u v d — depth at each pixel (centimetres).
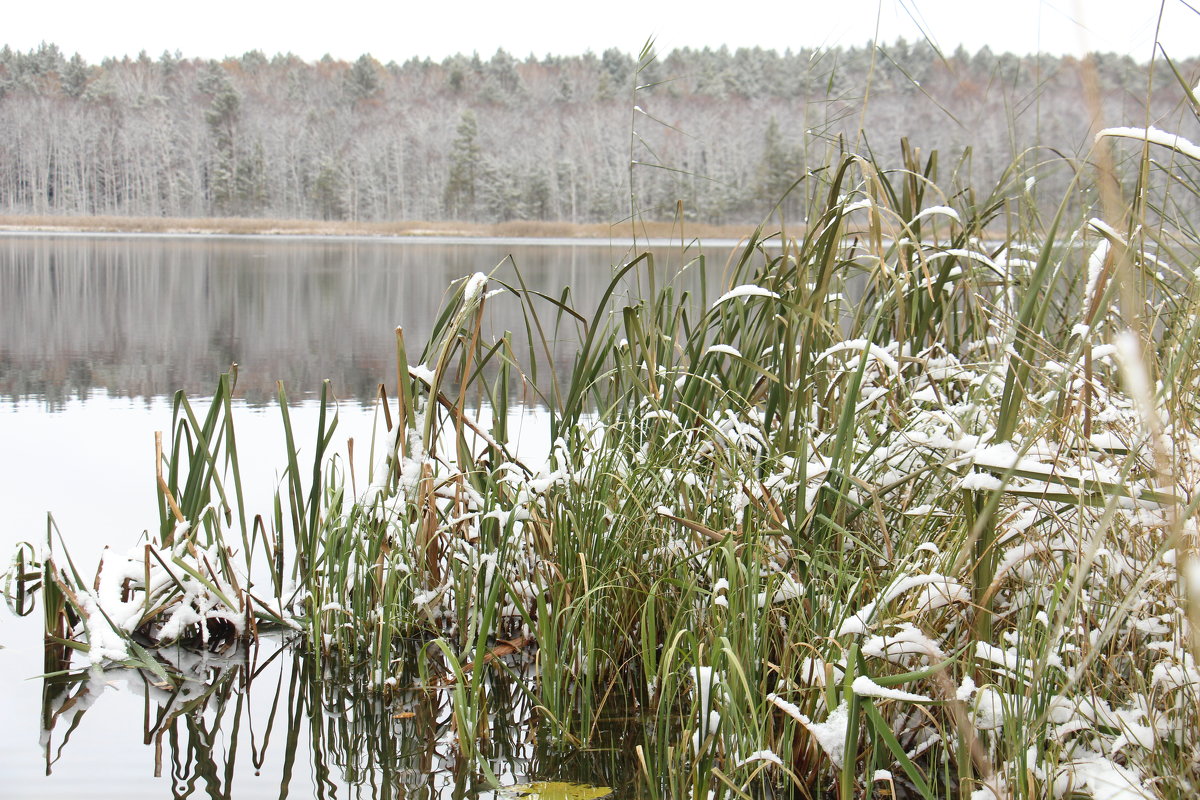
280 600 242
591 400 509
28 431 444
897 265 248
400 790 165
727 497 210
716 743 157
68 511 319
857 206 200
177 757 176
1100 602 147
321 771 171
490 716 194
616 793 164
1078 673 117
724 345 220
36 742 180
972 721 131
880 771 145
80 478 362
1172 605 136
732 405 239
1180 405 132
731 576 168
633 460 235
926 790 132
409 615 231
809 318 203
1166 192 169
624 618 212
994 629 170
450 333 235
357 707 199
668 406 236
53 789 163
